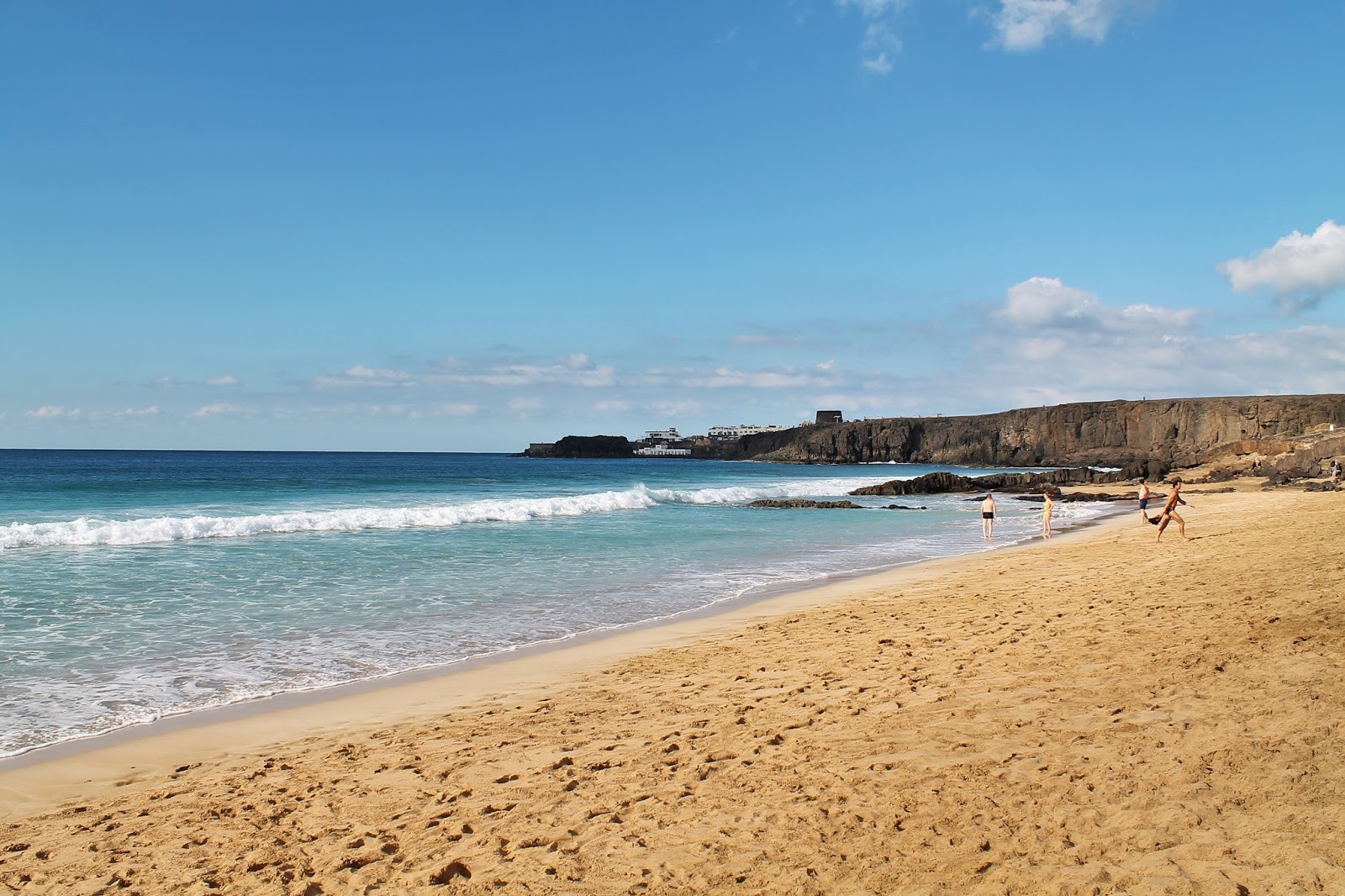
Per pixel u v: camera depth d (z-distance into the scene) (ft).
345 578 53.62
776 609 44.06
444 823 16.02
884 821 14.39
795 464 522.06
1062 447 467.93
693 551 72.59
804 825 14.55
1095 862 12.16
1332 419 381.81
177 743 22.82
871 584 52.44
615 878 13.12
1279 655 22.16
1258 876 11.23
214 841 15.76
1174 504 68.03
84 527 71.61
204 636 36.99
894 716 20.77
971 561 63.72
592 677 29.14
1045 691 21.63
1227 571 41.09
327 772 19.81
